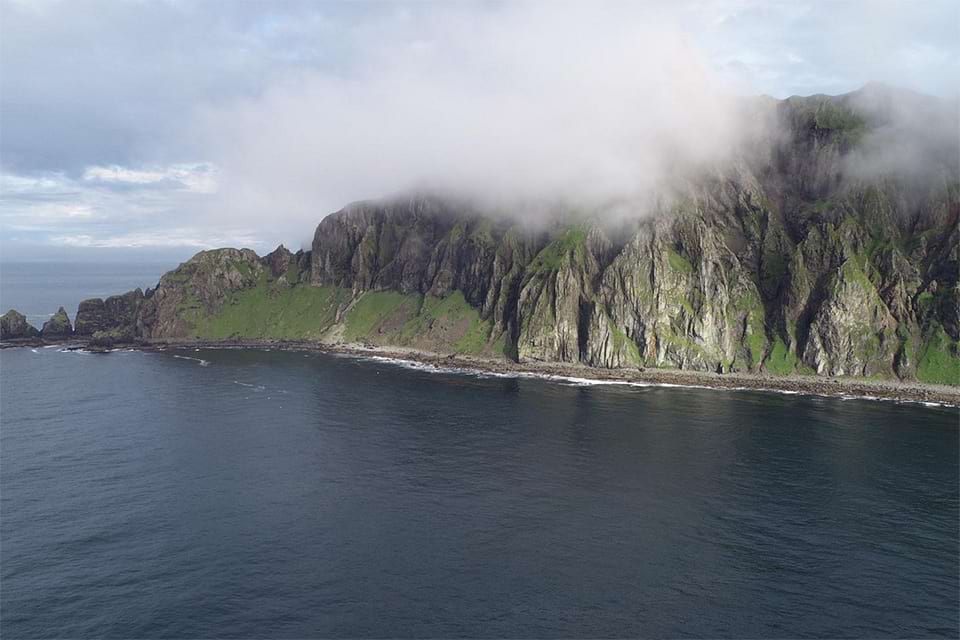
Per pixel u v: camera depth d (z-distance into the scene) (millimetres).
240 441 164625
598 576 100250
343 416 189500
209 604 93250
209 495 130000
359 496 129500
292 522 118188
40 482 136750
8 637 86250
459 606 92688
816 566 103062
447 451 156875
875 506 124312
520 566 103125
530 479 138375
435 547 109000
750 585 97812
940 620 89688
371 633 86938
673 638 86000
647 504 125562
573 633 86938
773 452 155125
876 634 86875
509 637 86188
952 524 116875
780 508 123562
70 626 88438
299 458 151625
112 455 153625
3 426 177375
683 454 153875
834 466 145500
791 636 86438
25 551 107812
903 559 105062
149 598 94750
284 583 98438
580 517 120000
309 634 86750
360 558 105500
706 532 114125
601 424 180750
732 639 85812
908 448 158000
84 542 110875
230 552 107375
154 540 111438
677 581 98875
